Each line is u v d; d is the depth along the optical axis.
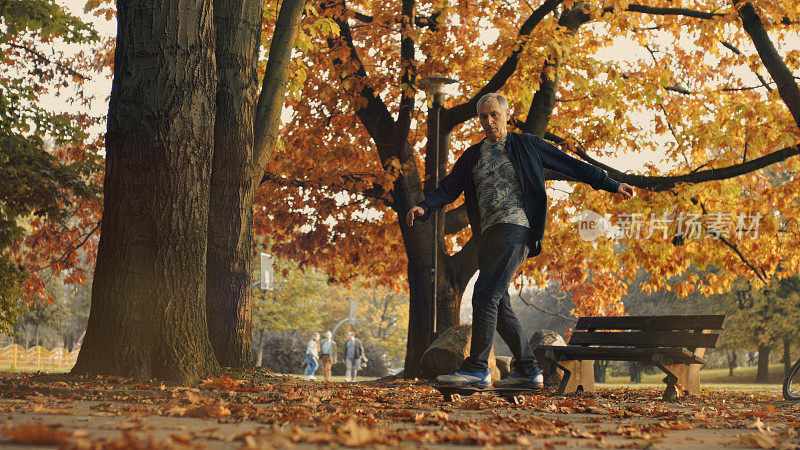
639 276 49.78
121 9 6.34
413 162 15.05
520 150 5.28
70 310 52.56
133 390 5.14
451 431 3.46
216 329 8.38
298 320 43.31
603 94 16.42
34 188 15.48
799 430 4.32
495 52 13.59
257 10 8.81
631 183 15.28
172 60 6.23
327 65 15.30
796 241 16.61
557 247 17.89
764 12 13.27
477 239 5.46
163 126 6.16
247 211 8.73
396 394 6.83
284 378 8.72
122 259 6.05
